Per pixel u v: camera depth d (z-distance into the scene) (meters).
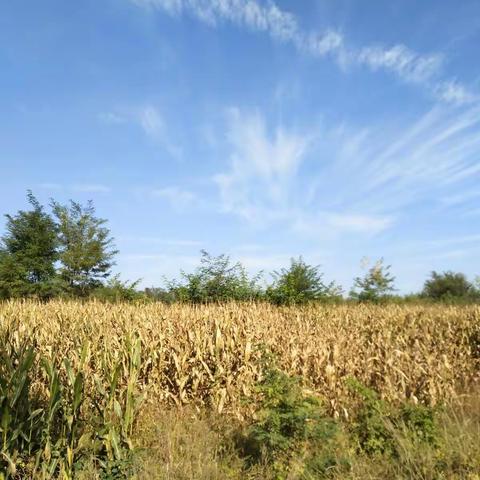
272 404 6.86
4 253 31.86
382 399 8.65
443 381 9.75
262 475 6.18
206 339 10.38
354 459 6.21
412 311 17.89
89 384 7.50
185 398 9.56
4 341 6.79
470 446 6.22
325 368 9.34
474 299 31.88
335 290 25.19
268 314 14.84
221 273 24.80
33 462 5.83
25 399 6.05
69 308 17.38
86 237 33.03
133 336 9.32
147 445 6.93
